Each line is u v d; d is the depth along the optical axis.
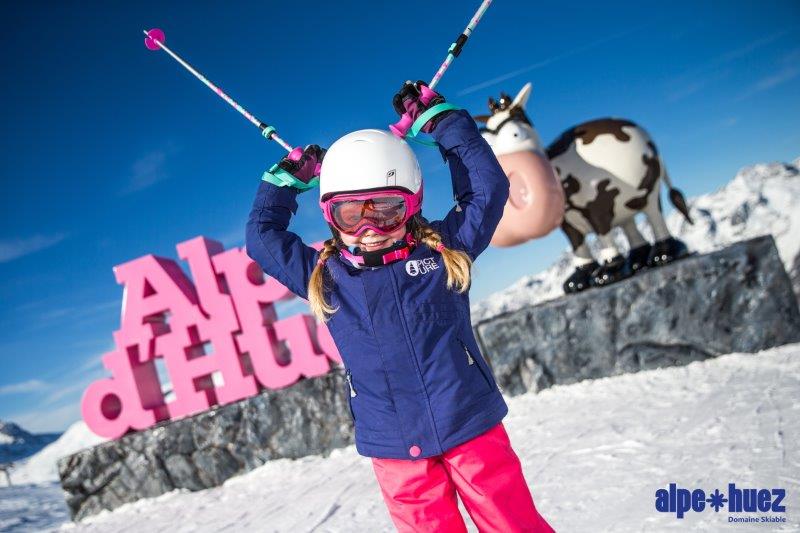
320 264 1.88
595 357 5.82
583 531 2.62
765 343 5.40
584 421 4.53
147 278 6.47
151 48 2.39
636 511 2.69
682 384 4.97
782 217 87.06
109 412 6.47
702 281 5.55
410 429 1.73
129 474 6.15
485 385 1.79
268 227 2.02
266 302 6.30
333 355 6.07
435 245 1.80
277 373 6.16
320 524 3.75
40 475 22.84
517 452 4.16
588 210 5.89
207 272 6.35
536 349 5.95
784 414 3.53
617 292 5.77
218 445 6.07
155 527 4.93
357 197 1.78
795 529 2.21
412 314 1.76
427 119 1.97
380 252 1.81
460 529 1.75
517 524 1.69
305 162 2.08
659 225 5.94
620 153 5.74
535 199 5.39
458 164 1.96
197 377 6.40
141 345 6.38
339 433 5.95
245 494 5.31
